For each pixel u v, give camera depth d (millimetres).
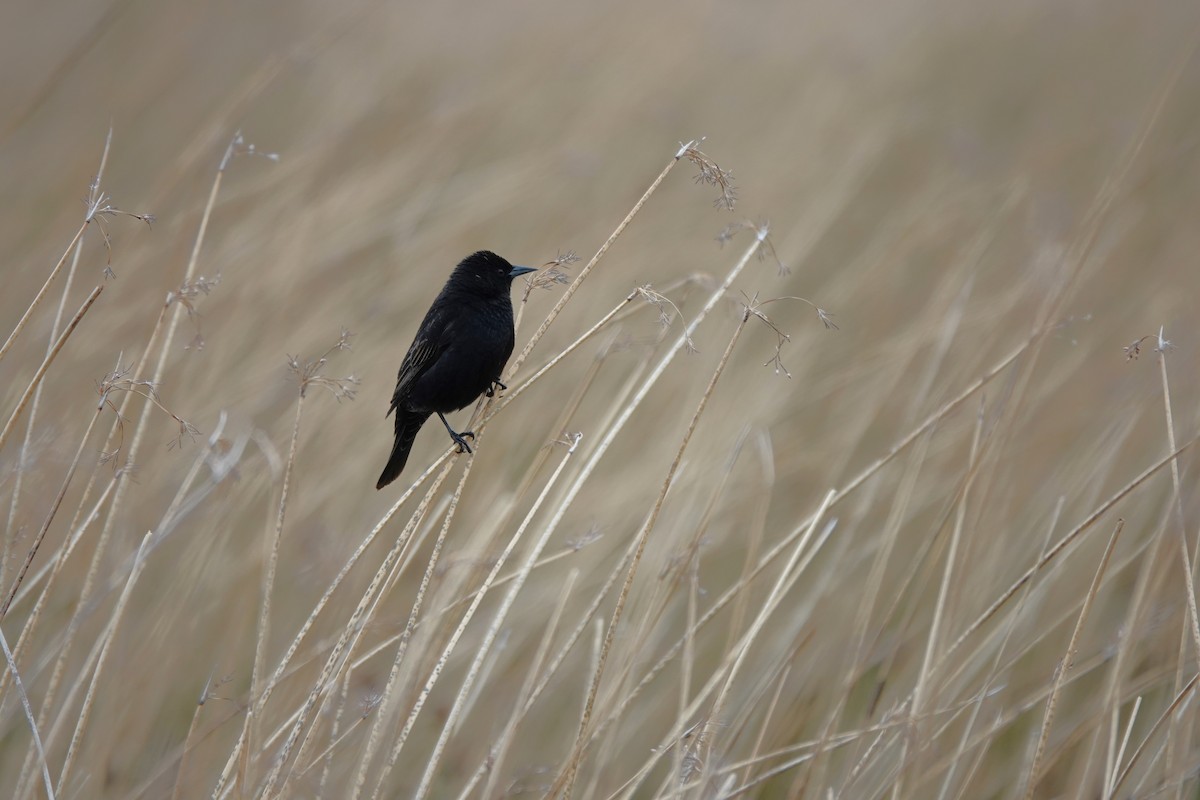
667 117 18141
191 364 11336
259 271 12414
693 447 11281
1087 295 14414
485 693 9852
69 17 19234
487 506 10758
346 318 12781
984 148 19422
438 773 9383
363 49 19641
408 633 6875
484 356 9742
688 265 15016
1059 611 10633
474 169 16438
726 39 20906
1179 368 12383
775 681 9305
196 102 18641
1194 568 9062
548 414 12406
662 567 8148
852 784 7742
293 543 10648
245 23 20500
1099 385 13188
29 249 13227
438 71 18719
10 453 9461
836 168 17547
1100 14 27531
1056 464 12203
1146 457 11930
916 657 10070
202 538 9688
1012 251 15398
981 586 10109
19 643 6688
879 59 23109
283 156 15211
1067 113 22641
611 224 15578
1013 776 9367
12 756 9039
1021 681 10125
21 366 10727
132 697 8875
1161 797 7496
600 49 19391
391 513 7043
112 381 6863
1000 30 26344
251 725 6797
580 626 7289
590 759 8953
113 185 16359
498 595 10672
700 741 6961
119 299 11820
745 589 8344
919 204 16359
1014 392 9734
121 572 7844
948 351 12945
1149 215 17672
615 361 12844
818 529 11203
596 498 11383
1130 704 10070
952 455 11680
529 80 17812
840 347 14945
